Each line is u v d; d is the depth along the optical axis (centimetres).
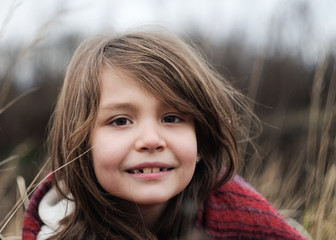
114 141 101
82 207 112
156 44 113
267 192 183
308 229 152
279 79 300
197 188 123
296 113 296
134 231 112
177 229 120
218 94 125
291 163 207
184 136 106
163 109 104
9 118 331
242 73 311
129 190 102
